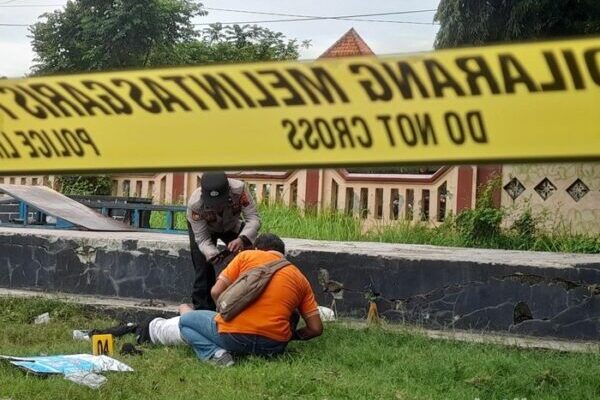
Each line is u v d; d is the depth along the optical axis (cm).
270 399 455
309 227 1151
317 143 161
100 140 177
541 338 657
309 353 566
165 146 171
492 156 149
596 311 653
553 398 477
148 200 1189
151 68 173
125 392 460
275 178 1244
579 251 993
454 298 691
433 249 796
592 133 143
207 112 169
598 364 546
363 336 622
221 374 506
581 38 143
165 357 550
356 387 478
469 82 150
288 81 162
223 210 632
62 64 2364
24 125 184
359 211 1184
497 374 513
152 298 785
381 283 714
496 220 1049
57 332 668
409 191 1155
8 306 753
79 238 816
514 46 147
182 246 776
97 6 2339
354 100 158
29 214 1095
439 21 1328
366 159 157
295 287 560
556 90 145
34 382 468
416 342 612
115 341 617
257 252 575
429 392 480
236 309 543
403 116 155
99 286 805
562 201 1047
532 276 669
